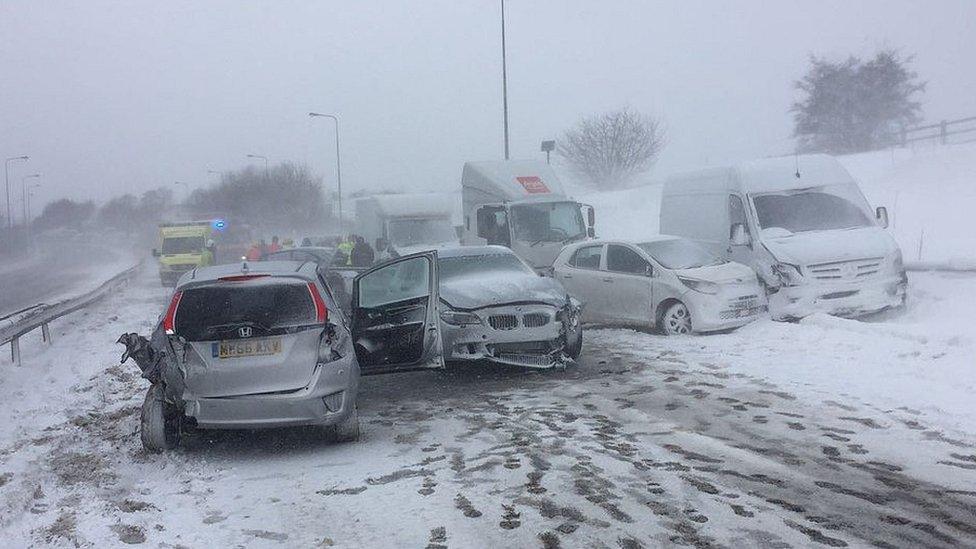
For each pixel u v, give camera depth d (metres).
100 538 5.41
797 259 13.12
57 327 19.86
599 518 5.45
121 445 7.97
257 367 7.32
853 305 12.98
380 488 6.33
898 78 35.16
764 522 5.25
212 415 7.30
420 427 8.23
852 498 5.66
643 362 10.97
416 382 10.61
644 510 5.55
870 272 13.17
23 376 12.66
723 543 4.95
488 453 7.12
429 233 22.81
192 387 7.32
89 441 8.26
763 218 14.17
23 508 6.13
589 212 20.05
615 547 4.96
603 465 6.58
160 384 7.48
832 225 14.16
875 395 8.48
